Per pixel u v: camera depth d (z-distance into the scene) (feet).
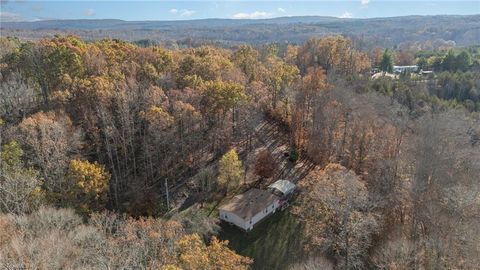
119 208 122.83
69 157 118.83
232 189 143.23
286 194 139.23
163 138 134.62
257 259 111.14
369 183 116.16
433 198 97.19
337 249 95.91
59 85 143.54
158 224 91.56
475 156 118.93
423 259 77.51
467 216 83.71
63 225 85.81
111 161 128.26
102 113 126.62
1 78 152.46
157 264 70.90
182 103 133.59
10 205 90.43
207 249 76.28
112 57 167.32
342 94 158.20
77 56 151.02
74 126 130.21
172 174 143.64
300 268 94.38
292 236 119.96
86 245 77.05
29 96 138.92
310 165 159.94
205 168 144.66
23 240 73.61
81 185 103.96
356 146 145.28
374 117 146.41
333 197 89.51
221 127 155.43
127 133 138.10
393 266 77.15
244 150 165.68
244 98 147.95
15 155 101.55
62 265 69.87
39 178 105.19
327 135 154.20
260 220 129.39
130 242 78.69
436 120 138.00
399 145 134.21
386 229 98.27
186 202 134.31
